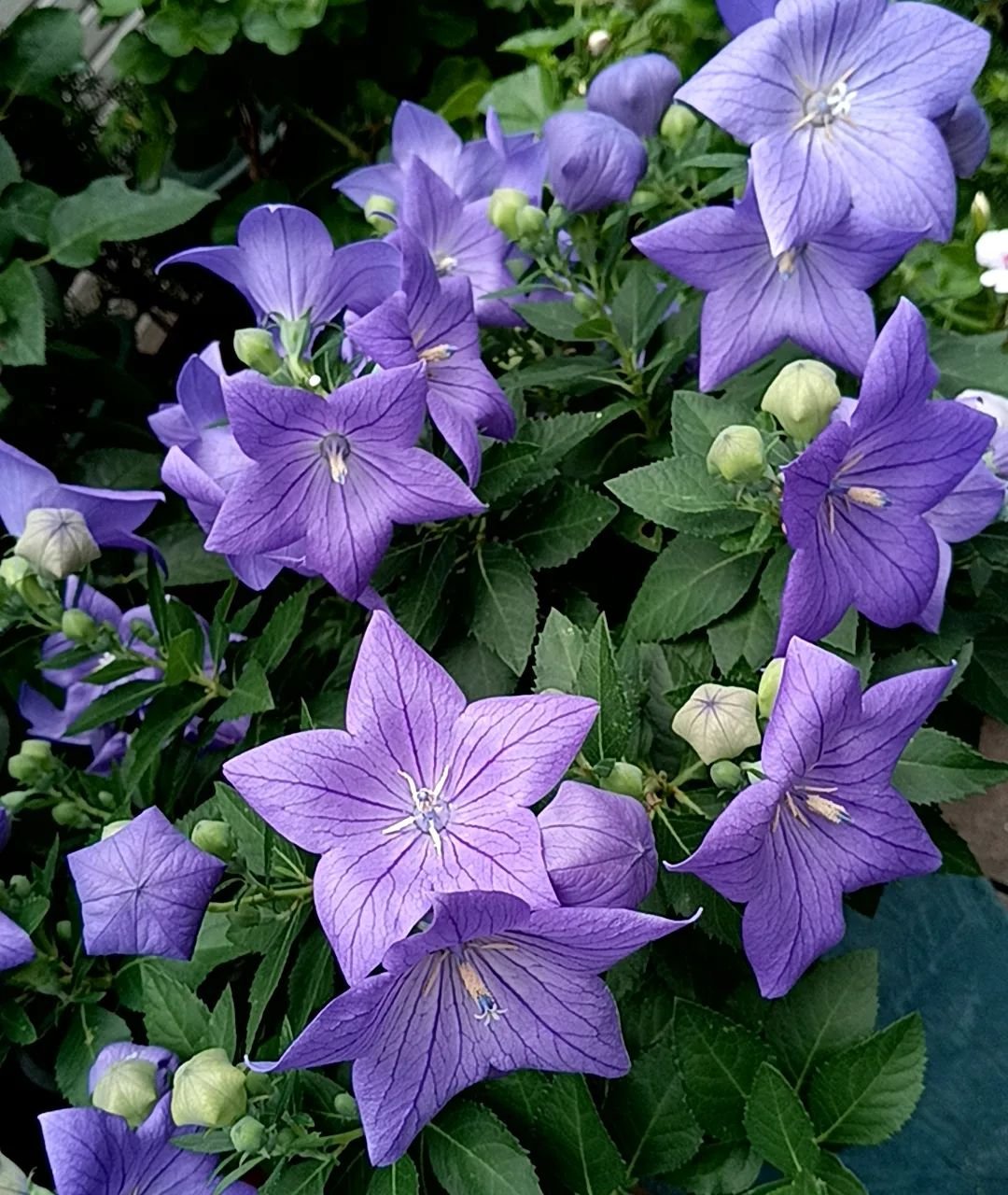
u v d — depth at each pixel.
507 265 0.31
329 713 0.29
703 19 0.39
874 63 0.23
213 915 0.27
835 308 0.25
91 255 0.37
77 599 0.29
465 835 0.18
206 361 0.30
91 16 0.53
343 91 0.49
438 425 0.24
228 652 0.31
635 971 0.24
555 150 0.27
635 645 0.25
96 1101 0.22
